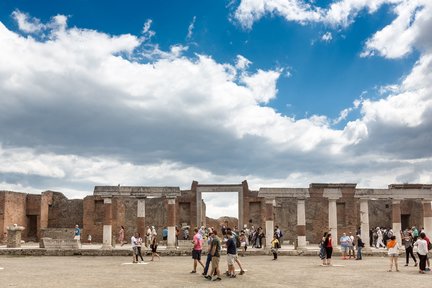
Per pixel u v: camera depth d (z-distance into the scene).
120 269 28.52
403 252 40.97
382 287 21.08
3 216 48.88
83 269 28.48
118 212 53.25
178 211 53.03
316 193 45.44
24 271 27.19
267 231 43.25
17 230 42.53
